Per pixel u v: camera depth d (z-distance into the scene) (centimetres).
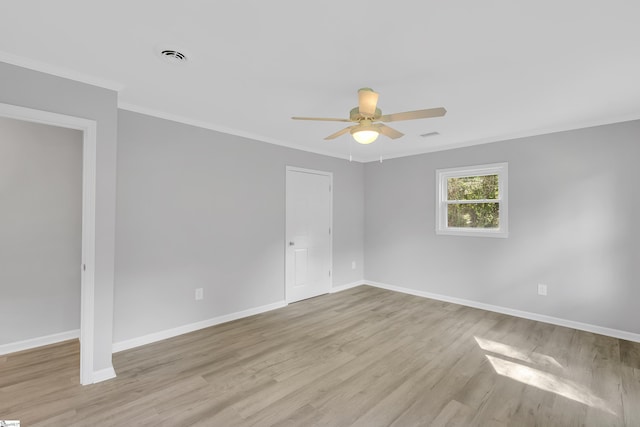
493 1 146
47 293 299
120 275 285
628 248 311
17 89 202
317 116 318
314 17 159
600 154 326
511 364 259
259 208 398
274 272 415
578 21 161
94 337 229
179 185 323
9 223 281
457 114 306
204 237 343
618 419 190
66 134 311
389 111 295
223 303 360
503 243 393
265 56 200
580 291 338
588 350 286
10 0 146
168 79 233
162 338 309
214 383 229
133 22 165
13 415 191
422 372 246
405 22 163
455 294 438
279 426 183
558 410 199
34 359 267
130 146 291
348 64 209
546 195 360
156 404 204
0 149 279
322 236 482
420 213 477
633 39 176
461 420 189
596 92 252
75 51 195
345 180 521
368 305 428
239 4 149
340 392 219
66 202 310
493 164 400
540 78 227
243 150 380
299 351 284
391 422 187
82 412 195
